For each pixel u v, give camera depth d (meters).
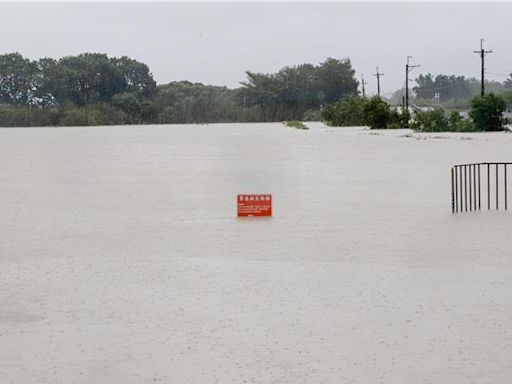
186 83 150.12
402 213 15.83
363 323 7.87
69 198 19.52
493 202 17.44
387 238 12.85
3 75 134.00
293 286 9.54
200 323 7.96
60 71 134.12
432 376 6.34
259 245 12.41
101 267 10.84
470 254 11.32
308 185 21.95
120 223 15.06
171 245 12.53
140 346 7.24
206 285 9.66
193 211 16.72
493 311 8.22
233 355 6.94
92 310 8.53
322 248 12.06
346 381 6.27
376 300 8.79
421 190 20.06
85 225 14.85
